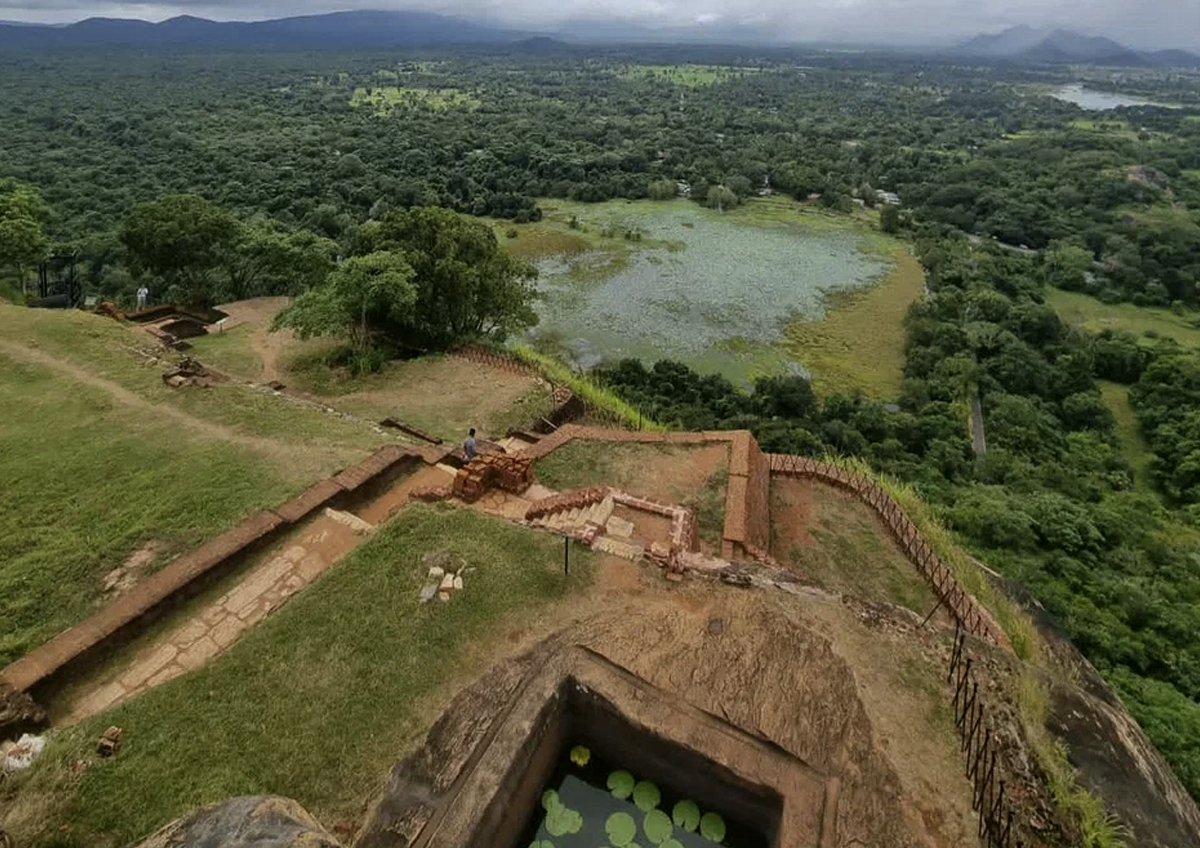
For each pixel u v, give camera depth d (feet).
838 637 24.56
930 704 22.12
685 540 30.86
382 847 17.81
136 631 25.75
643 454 42.29
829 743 20.65
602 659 23.36
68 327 56.70
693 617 25.35
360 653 23.65
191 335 72.79
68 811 18.66
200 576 27.89
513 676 22.68
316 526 32.14
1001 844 18.04
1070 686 24.22
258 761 20.11
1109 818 19.70
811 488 43.37
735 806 20.66
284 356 66.33
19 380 47.55
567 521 32.01
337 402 55.11
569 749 23.18
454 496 35.09
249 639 24.13
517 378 60.23
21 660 23.70
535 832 21.03
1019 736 21.43
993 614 34.37
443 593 26.07
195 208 85.51
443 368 62.13
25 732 21.54
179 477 36.01
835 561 36.99
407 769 19.72
